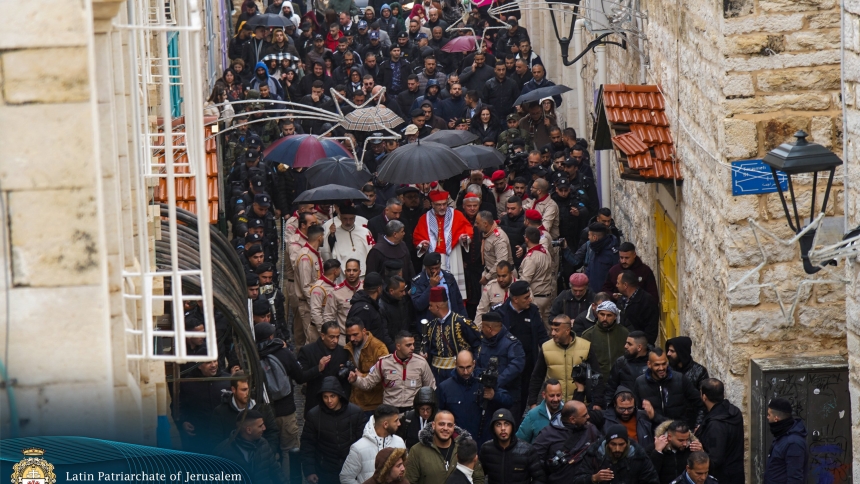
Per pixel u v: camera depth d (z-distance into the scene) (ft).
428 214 79.71
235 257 57.72
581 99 115.75
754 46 52.95
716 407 50.93
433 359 62.59
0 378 24.39
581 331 64.80
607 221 77.00
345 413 53.57
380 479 45.80
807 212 53.21
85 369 24.63
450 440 49.62
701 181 59.62
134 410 29.30
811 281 47.73
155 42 56.54
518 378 61.26
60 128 23.73
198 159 29.09
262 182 92.84
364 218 81.51
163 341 42.34
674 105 66.33
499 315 61.52
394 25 158.61
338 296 70.03
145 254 33.63
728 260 54.03
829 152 41.50
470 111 113.29
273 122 112.06
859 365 42.91
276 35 135.54
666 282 72.90
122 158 32.81
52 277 24.20
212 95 110.11
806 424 52.26
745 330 53.93
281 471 49.70
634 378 55.31
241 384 49.57
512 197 83.46
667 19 68.49
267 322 61.67
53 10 23.40
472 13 150.41
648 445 51.03
